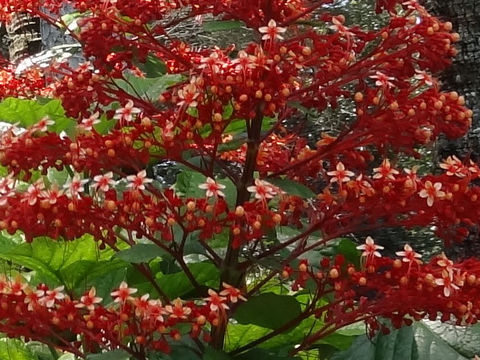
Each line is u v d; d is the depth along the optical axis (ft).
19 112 2.56
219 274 2.20
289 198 2.03
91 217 1.84
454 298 1.79
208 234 1.82
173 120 1.87
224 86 1.79
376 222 1.92
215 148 1.92
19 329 1.89
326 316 2.08
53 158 1.91
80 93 2.00
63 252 2.23
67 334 2.10
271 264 1.96
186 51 2.15
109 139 1.86
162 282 2.19
